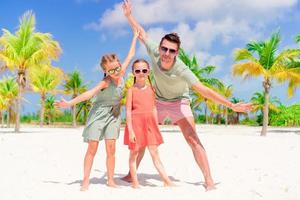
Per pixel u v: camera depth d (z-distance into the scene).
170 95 5.95
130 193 5.13
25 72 29.31
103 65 5.60
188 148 11.29
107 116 5.58
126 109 5.80
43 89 47.50
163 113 6.05
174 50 5.55
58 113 69.31
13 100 46.50
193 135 5.85
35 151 10.07
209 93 5.53
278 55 27.17
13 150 10.30
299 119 62.25
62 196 4.93
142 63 5.78
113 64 5.57
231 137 17.92
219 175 6.59
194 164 7.92
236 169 7.25
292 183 5.86
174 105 6.01
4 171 6.79
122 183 5.93
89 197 4.89
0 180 5.94
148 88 5.87
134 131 5.75
